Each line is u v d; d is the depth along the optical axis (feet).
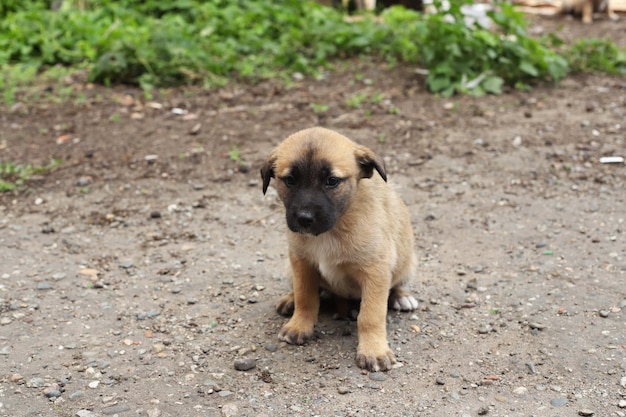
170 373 7.66
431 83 11.64
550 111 11.03
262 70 12.43
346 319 8.11
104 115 10.92
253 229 9.15
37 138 10.44
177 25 13.38
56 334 7.98
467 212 9.32
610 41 13.41
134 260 8.77
